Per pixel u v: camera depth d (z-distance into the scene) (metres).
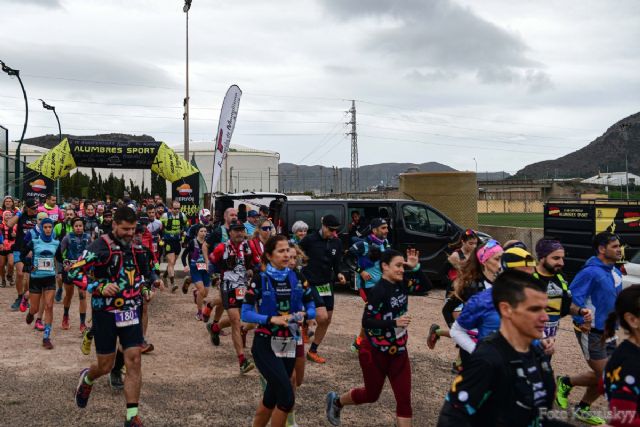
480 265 5.00
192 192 23.78
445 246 13.79
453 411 2.55
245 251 7.19
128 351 5.15
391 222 13.59
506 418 2.54
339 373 7.14
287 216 13.45
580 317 5.34
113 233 5.23
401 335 4.74
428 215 13.86
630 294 3.01
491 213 51.19
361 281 7.38
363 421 5.61
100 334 5.17
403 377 4.74
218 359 7.70
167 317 10.39
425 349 8.31
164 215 15.07
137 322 5.24
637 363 2.88
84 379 5.43
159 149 23.47
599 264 5.36
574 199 14.75
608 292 5.27
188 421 5.53
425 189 19.61
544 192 69.19
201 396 6.23
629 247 13.26
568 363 7.69
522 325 2.62
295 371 5.12
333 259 7.77
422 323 10.07
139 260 5.48
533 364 2.63
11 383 6.56
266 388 4.56
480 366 2.53
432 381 6.86
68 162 22.72
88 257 5.10
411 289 5.57
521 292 2.62
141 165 23.58
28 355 7.71
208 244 8.31
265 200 17.34
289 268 4.87
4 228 13.39
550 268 5.05
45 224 8.36
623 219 13.39
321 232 7.76
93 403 5.96
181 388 6.49
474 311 4.25
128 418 5.02
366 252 7.36
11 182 22.72
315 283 7.63
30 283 8.92
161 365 7.38
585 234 13.40
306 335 7.79
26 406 5.85
